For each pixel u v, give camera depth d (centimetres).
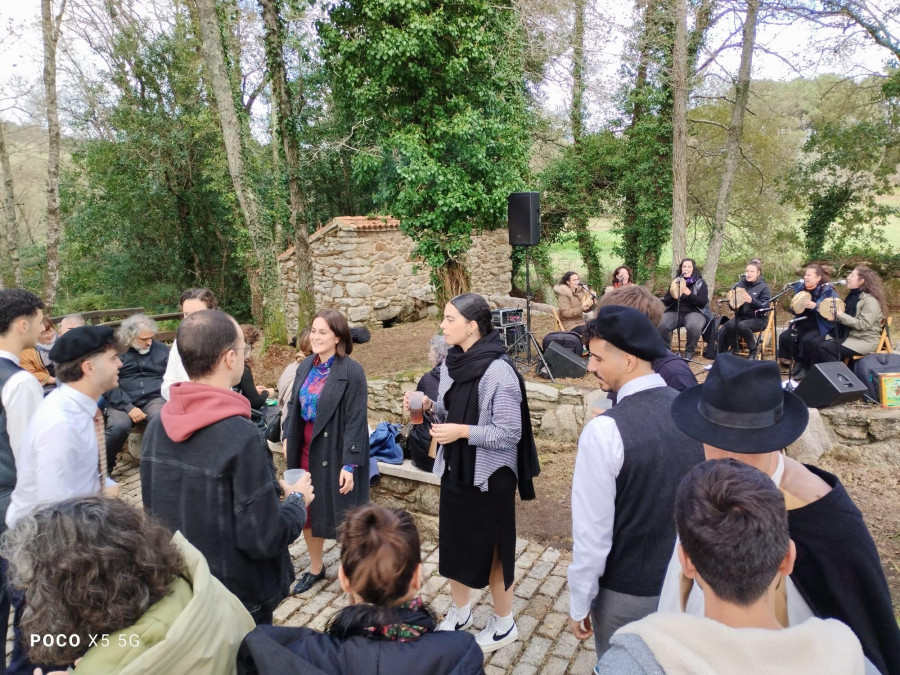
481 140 855
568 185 1650
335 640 134
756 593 105
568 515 444
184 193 1795
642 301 262
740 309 748
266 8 1022
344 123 1085
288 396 419
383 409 708
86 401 228
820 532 141
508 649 295
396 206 884
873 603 140
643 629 107
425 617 140
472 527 274
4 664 275
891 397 524
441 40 805
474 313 271
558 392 590
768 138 1562
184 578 147
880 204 1463
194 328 195
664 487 182
